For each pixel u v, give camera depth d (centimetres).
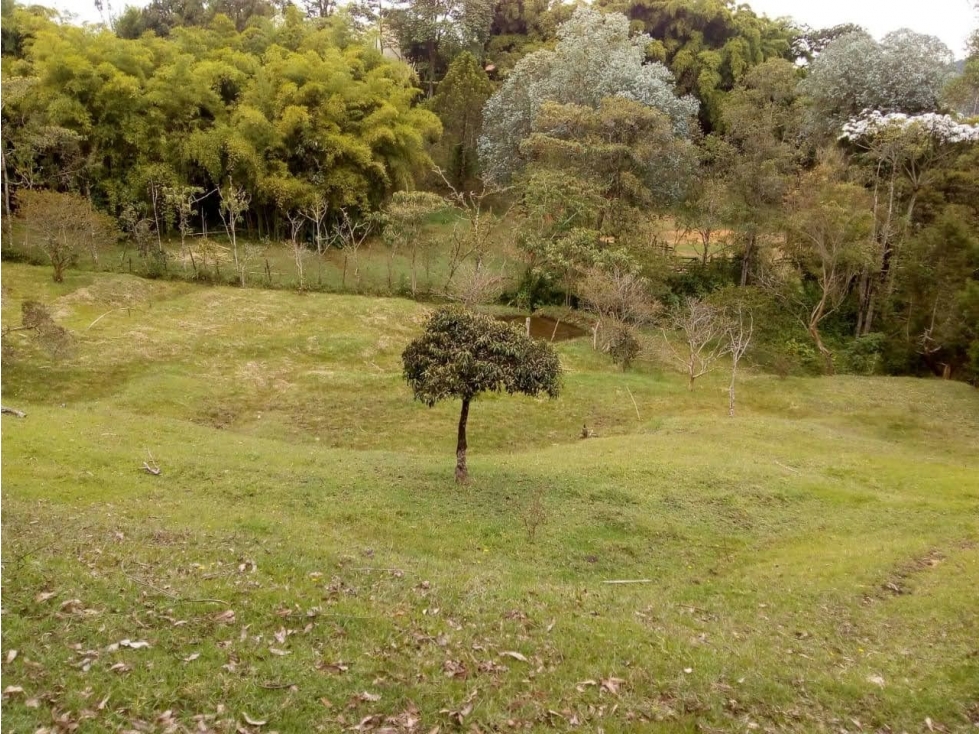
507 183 6006
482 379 1738
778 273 4628
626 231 4744
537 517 1631
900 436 2942
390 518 1633
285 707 714
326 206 4975
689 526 1748
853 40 5544
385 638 906
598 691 850
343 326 3912
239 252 4862
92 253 4216
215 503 1593
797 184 4566
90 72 4522
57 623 790
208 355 3272
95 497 1525
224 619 875
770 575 1473
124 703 677
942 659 1009
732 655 1003
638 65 5684
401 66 6394
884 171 4850
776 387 3644
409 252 5344
